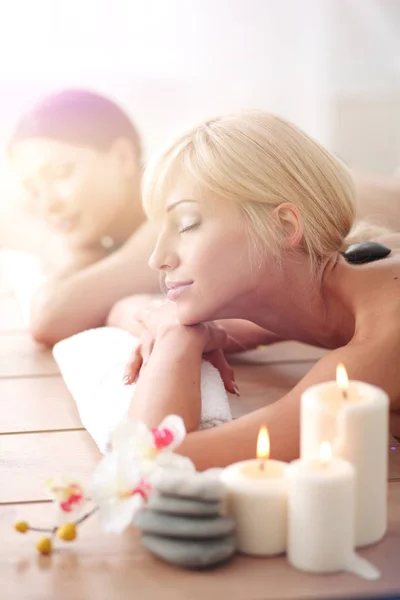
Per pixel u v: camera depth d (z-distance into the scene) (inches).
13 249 104.4
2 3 108.0
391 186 78.0
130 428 38.1
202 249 48.3
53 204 83.6
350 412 36.6
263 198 48.4
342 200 51.3
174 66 113.0
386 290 47.7
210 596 33.9
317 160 50.5
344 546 35.6
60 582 35.2
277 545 36.8
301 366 66.7
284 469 37.9
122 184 84.5
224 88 114.2
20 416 56.0
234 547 36.1
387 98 115.4
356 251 50.7
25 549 38.0
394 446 49.7
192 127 51.8
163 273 73.9
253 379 62.9
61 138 82.0
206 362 54.1
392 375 44.2
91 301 71.8
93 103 83.3
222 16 112.7
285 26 114.0
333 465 36.1
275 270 49.2
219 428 43.4
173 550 35.4
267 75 114.7
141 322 54.2
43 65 110.0
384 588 34.4
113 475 37.0
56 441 51.6
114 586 34.8
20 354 71.1
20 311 86.9
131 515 36.0
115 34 111.0
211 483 35.5
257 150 48.9
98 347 61.8
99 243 86.0
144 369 48.4
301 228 48.8
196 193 48.5
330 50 114.1
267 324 53.7
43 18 109.0
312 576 35.3
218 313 50.3
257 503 36.4
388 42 113.6
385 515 38.4
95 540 38.6
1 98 109.0
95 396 52.9
